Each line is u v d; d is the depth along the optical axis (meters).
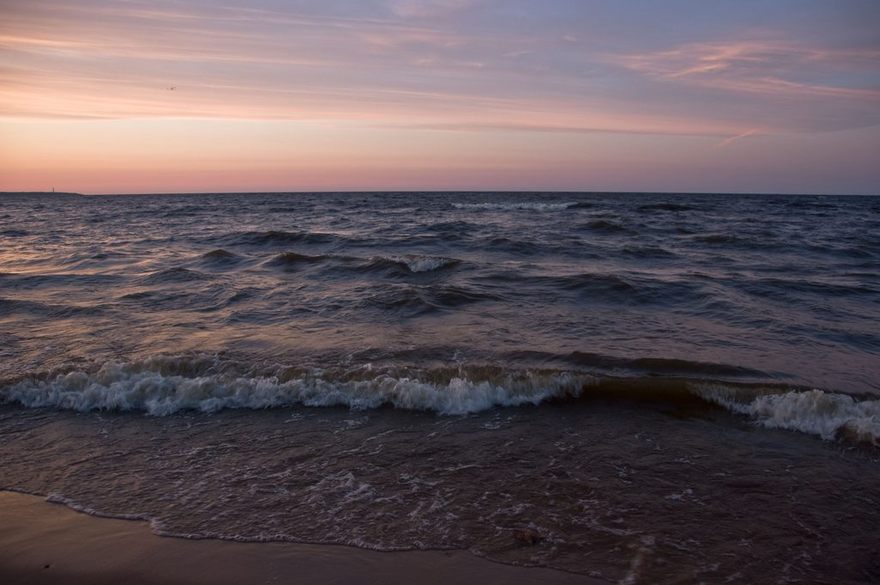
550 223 29.34
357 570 3.74
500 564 3.80
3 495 4.71
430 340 8.81
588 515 4.39
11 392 6.80
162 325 9.81
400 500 4.61
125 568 3.78
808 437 5.75
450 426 6.04
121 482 4.92
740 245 20.59
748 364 7.70
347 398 6.64
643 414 6.30
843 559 3.85
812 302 11.56
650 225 28.42
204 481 4.94
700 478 4.95
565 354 8.02
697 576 3.68
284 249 19.88
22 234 26.47
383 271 14.63
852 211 44.22
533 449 5.52
